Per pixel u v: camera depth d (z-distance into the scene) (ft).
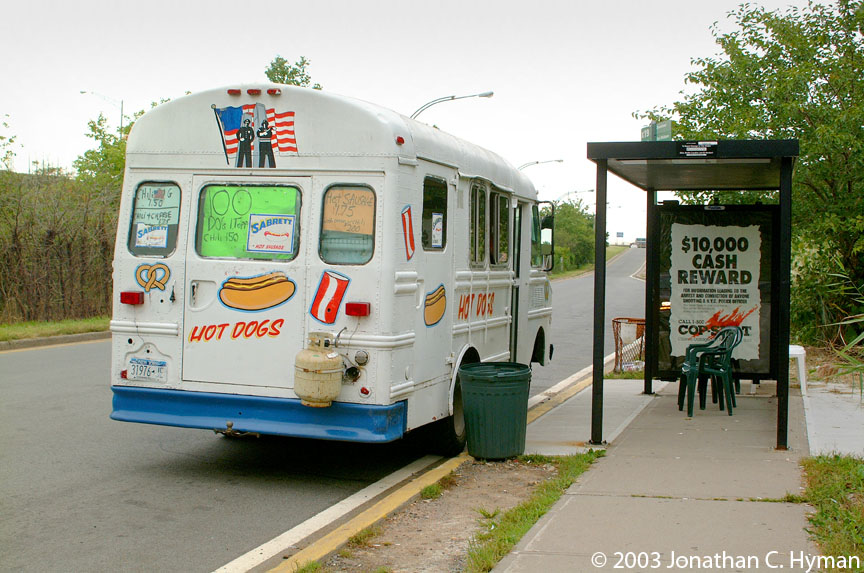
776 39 48.80
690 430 29.04
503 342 31.81
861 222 43.47
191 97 23.44
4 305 60.49
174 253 23.44
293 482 23.88
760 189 35.70
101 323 62.08
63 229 64.39
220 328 23.07
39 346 54.34
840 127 44.01
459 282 26.73
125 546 18.20
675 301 35.27
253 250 22.97
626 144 26.30
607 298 129.90
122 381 23.85
